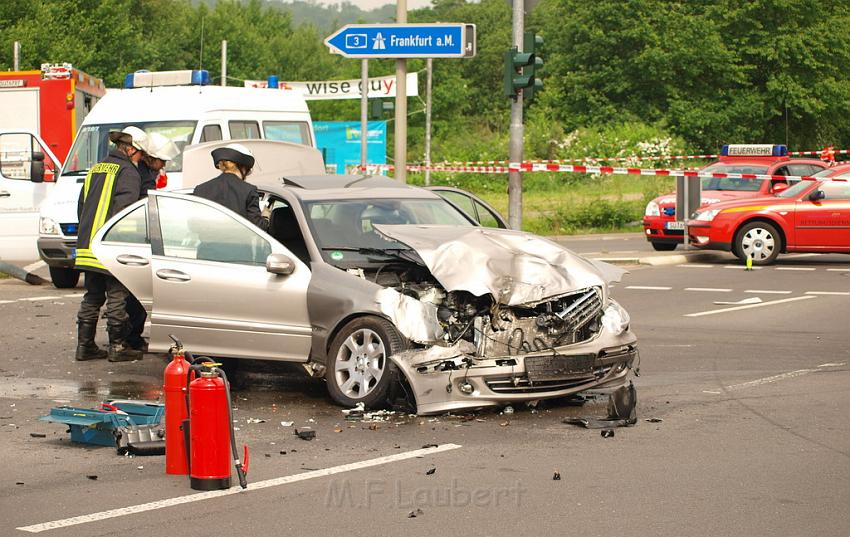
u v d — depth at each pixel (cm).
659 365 1323
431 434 984
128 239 1262
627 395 1017
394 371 1063
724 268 2411
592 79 7206
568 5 7431
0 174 2373
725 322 1659
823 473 847
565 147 6094
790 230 2433
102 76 6956
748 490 801
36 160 2252
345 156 5356
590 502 773
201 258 1195
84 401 1130
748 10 7162
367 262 1156
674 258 2541
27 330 1593
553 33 9188
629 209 3784
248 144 1753
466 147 6112
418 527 718
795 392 1159
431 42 2198
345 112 7562
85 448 938
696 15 7244
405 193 1276
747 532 707
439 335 1050
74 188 2062
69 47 6456
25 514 748
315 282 1129
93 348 1370
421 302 1067
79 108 2769
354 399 1090
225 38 8738
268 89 2250
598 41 7125
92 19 6950
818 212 2420
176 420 843
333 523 727
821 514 744
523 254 1109
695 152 7025
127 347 1368
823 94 7194
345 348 1105
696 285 2103
